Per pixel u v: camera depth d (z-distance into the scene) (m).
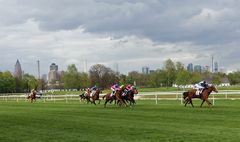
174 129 17.19
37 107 39.19
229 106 30.09
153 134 15.87
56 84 163.00
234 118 20.89
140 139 14.70
